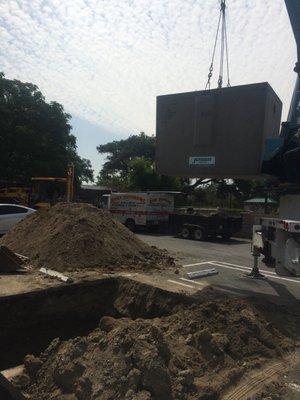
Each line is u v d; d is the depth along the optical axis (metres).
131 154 57.88
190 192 38.88
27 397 4.46
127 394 4.04
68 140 36.31
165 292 8.65
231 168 8.61
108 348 4.54
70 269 10.22
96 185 54.09
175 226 22.62
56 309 8.63
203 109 8.87
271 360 5.40
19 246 12.28
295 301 8.63
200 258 14.43
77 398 4.25
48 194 33.78
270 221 8.65
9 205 16.52
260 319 6.47
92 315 9.26
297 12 8.13
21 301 8.11
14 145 33.28
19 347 7.94
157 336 4.64
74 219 11.83
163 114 9.45
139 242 13.15
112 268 10.62
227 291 9.30
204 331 5.20
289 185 8.10
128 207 24.64
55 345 5.04
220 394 4.45
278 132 9.29
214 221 21.06
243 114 8.45
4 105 33.28
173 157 9.34
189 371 4.47
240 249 17.77
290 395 4.54
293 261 7.45
